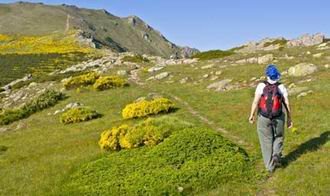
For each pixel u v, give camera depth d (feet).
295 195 40.57
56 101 152.46
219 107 97.66
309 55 166.71
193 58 241.76
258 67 151.02
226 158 51.29
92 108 126.21
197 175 48.19
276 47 244.22
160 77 168.76
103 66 254.47
